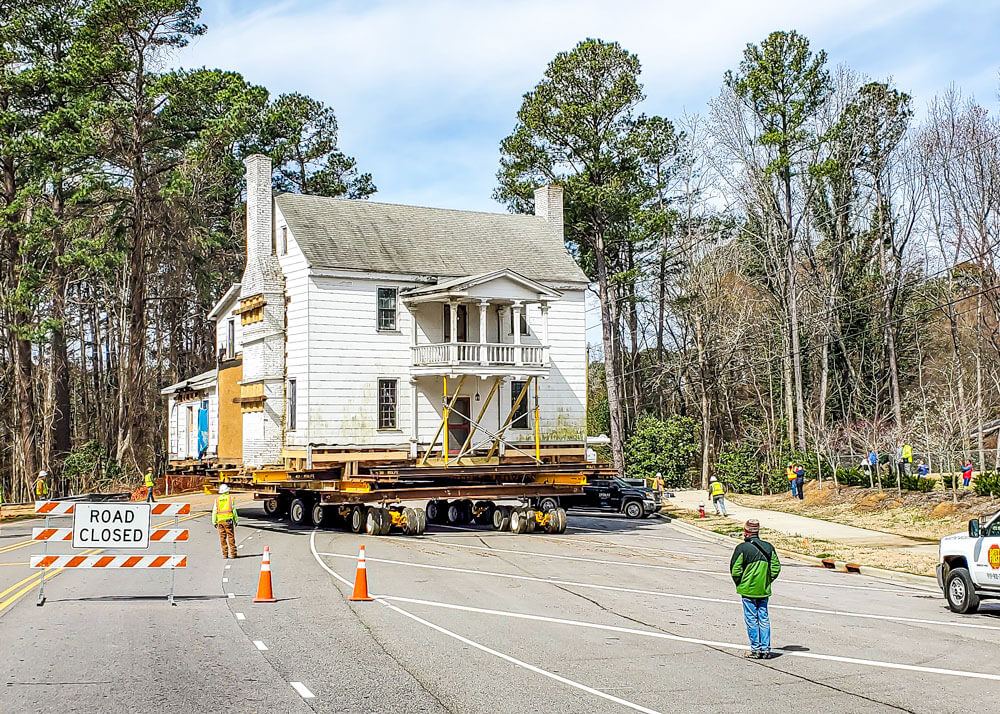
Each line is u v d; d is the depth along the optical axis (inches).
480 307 1569.9
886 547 1242.0
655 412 2856.8
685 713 438.6
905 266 2337.6
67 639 585.0
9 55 2237.9
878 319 2420.0
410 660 539.5
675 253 2664.9
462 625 658.8
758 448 2511.1
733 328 2573.8
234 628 629.0
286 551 1143.0
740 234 2583.7
